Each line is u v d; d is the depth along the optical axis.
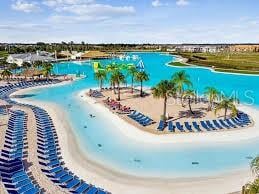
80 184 33.91
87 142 48.66
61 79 121.44
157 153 44.19
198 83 110.06
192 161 41.56
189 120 59.28
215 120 58.28
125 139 49.81
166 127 54.59
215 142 48.12
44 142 47.09
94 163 40.94
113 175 37.59
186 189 34.16
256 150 45.22
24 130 52.56
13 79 119.50
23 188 32.06
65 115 65.56
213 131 52.78
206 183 35.47
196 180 36.28
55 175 35.91
